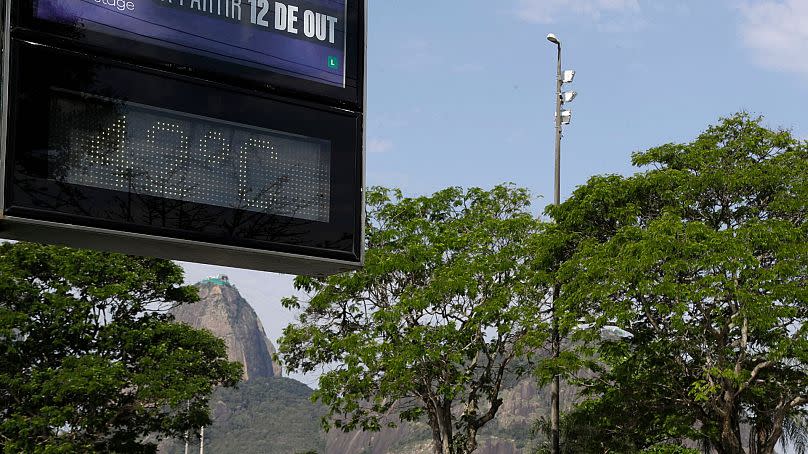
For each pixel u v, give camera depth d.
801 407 27.75
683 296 24.30
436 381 31.39
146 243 6.32
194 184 6.40
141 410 31.33
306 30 6.97
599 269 25.48
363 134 7.11
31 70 5.95
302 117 6.87
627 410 28.55
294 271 7.17
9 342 30.02
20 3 5.95
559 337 29.30
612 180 28.17
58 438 29.83
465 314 29.95
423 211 32.03
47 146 5.93
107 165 6.11
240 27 6.71
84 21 6.15
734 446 25.55
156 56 6.38
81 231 6.01
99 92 6.15
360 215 6.99
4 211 5.75
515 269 30.14
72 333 30.81
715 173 26.39
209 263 6.91
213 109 6.54
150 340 32.06
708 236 24.86
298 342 31.33
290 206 6.73
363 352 28.44
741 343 25.27
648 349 25.69
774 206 25.94
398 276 31.09
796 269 24.27
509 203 32.34
